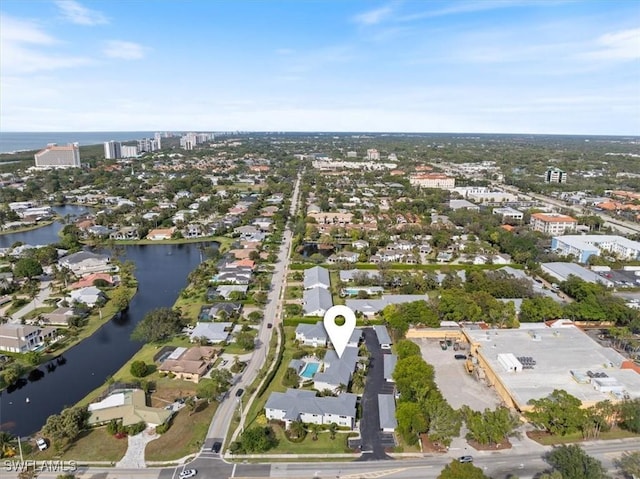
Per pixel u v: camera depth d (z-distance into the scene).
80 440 94.38
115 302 163.75
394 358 125.56
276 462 88.50
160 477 84.38
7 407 107.88
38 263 193.75
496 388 112.38
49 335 140.75
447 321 148.38
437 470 86.69
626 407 97.31
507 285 168.12
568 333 136.75
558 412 95.31
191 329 145.88
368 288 179.12
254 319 151.12
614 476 85.00
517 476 84.38
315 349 131.62
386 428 97.69
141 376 118.00
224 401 107.94
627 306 153.62
